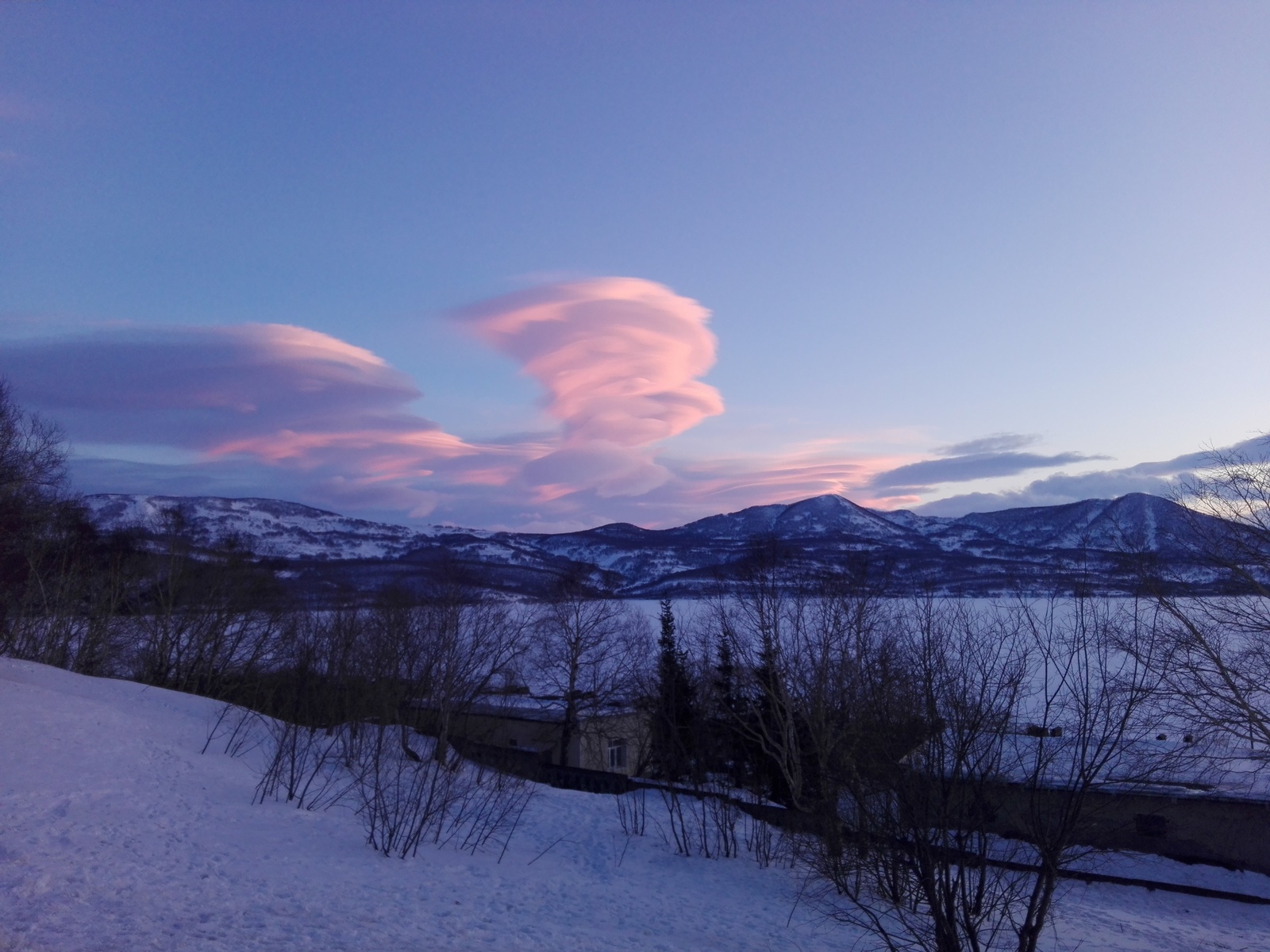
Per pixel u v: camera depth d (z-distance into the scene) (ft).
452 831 53.57
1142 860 60.18
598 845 59.31
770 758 67.67
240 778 53.83
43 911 25.20
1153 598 45.68
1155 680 34.60
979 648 30.22
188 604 100.63
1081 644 29.32
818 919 42.96
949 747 29.50
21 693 58.59
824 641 54.54
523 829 61.93
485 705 103.76
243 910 28.91
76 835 33.88
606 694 118.62
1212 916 52.11
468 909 35.63
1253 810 60.18
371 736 76.59
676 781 75.10
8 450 86.53
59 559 97.04
